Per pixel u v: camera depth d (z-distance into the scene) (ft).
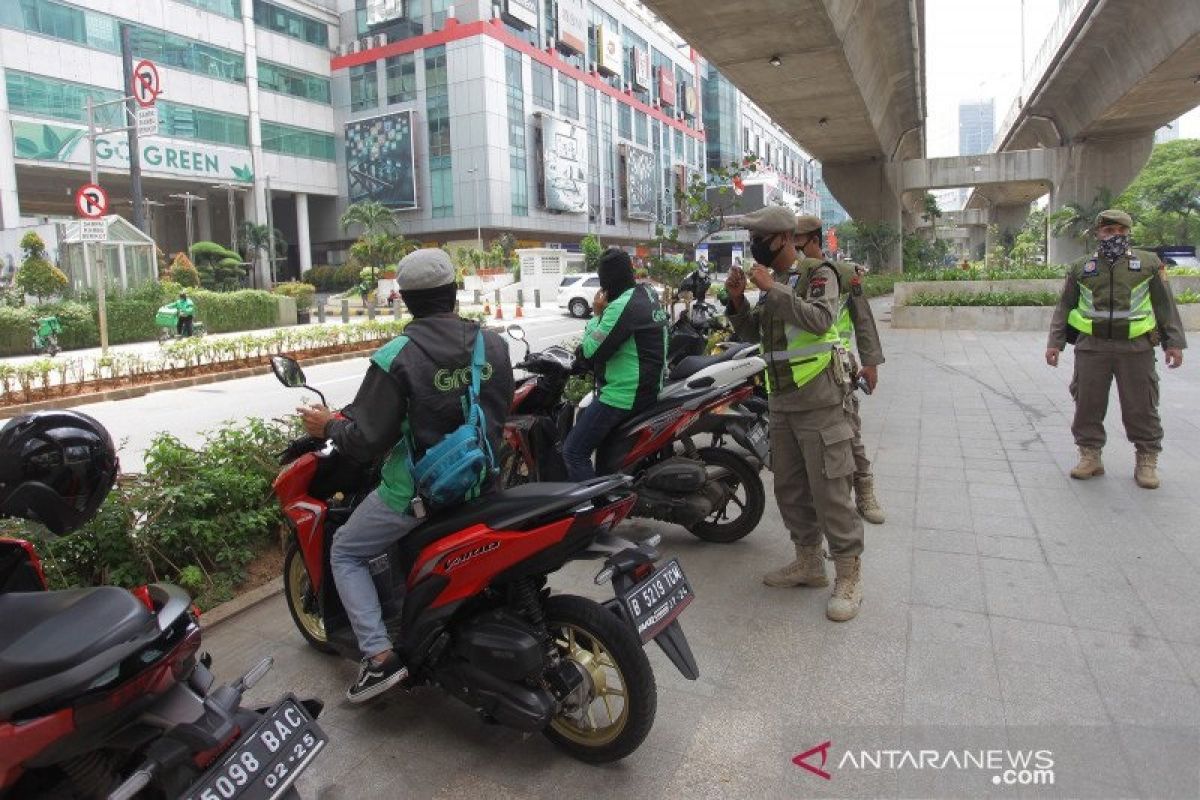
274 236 170.50
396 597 10.20
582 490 8.70
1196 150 230.27
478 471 8.94
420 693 10.83
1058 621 11.93
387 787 8.86
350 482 11.12
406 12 182.80
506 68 179.01
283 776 6.94
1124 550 14.51
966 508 17.25
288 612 13.42
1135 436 18.13
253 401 39.34
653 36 250.57
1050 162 132.16
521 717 8.74
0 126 120.47
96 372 44.29
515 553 8.63
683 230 34.96
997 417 26.78
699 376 14.56
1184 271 62.64
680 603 9.37
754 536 16.31
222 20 159.12
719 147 295.69
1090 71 108.06
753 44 63.98
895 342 50.65
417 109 180.65
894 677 10.61
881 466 21.07
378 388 8.84
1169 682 10.18
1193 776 8.42
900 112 122.52
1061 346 19.17
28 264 75.66
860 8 66.39
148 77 92.27
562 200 195.11
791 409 12.52
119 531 13.48
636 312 13.92
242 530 14.85
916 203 216.74
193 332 74.64
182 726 6.51
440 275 9.07
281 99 175.73
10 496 6.77
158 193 169.78
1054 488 18.42
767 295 12.01
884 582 13.62
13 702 5.94
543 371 15.49
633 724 8.70
